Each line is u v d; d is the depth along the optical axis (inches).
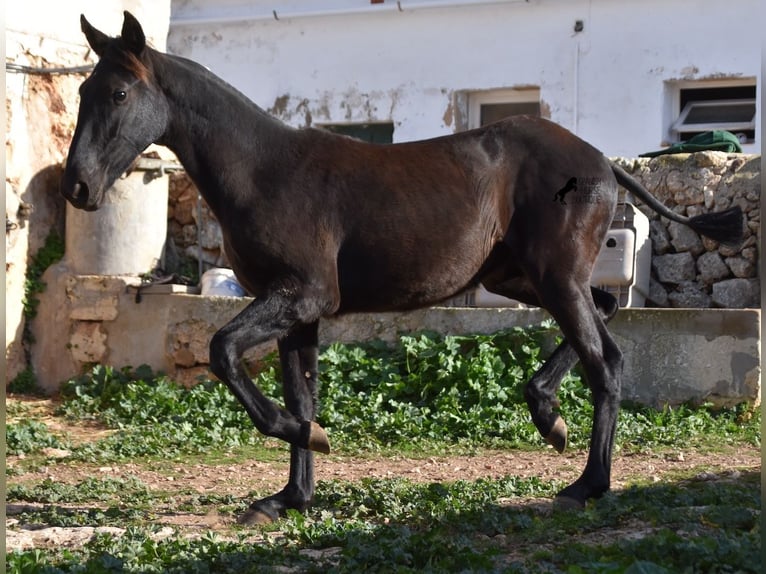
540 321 440.1
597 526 224.5
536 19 691.4
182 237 561.9
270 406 241.9
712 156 486.6
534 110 713.0
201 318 490.9
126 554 206.7
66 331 514.9
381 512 257.9
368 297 255.4
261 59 762.2
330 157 254.8
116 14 557.0
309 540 222.8
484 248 259.3
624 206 465.7
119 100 246.7
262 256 245.9
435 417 405.4
